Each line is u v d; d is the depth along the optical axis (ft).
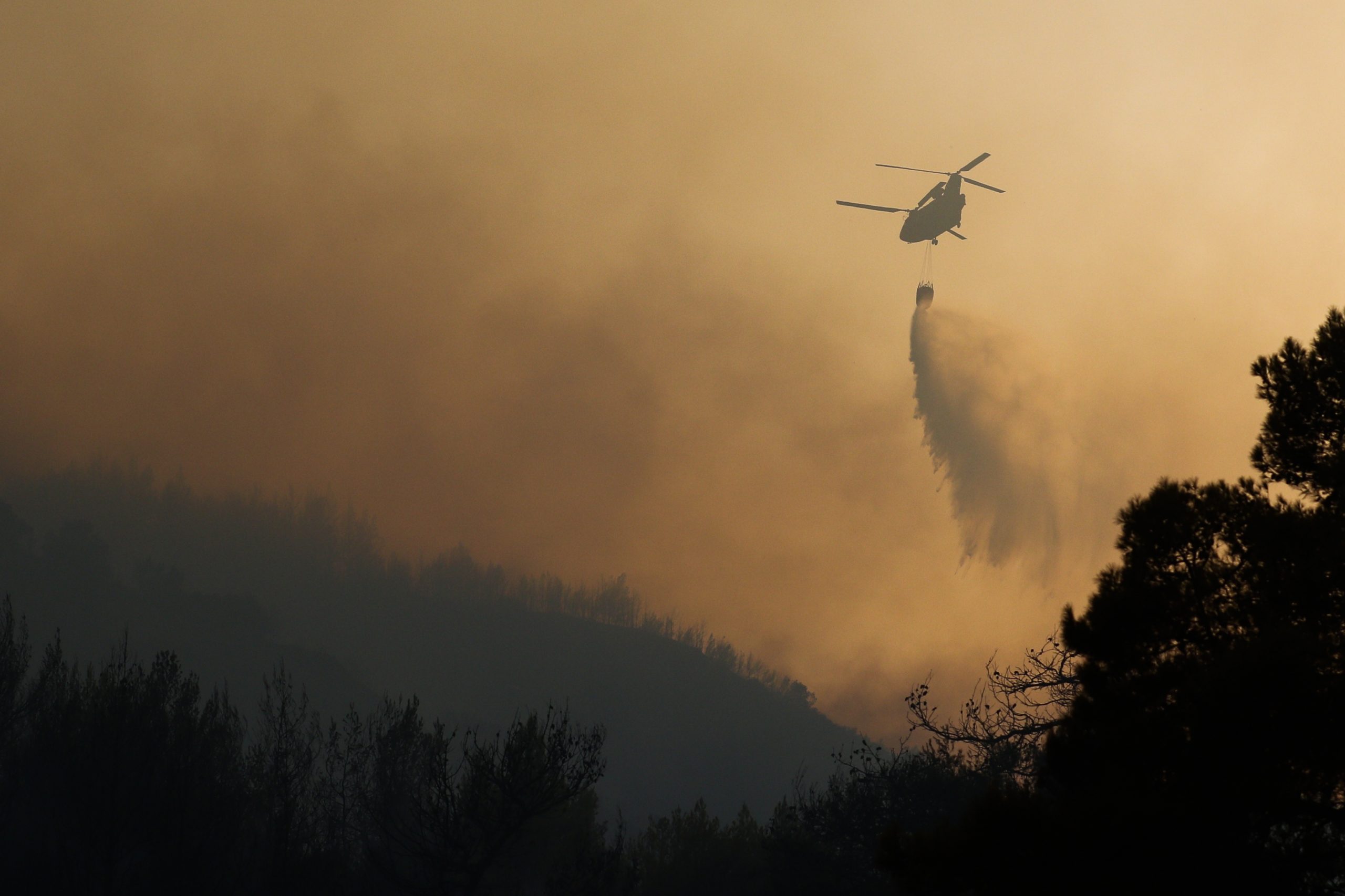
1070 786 80.02
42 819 188.55
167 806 184.14
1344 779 68.23
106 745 184.24
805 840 189.16
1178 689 75.36
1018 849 72.18
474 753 190.39
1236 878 66.90
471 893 180.75
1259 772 67.41
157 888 180.55
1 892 175.32
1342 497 83.15
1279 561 79.77
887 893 177.17
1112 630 81.76
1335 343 87.20
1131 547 86.38
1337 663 71.15
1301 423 87.10
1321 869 66.74
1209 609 81.46
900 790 179.32
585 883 186.70
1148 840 67.82
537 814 183.83
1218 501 84.84
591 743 191.72
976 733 167.22
